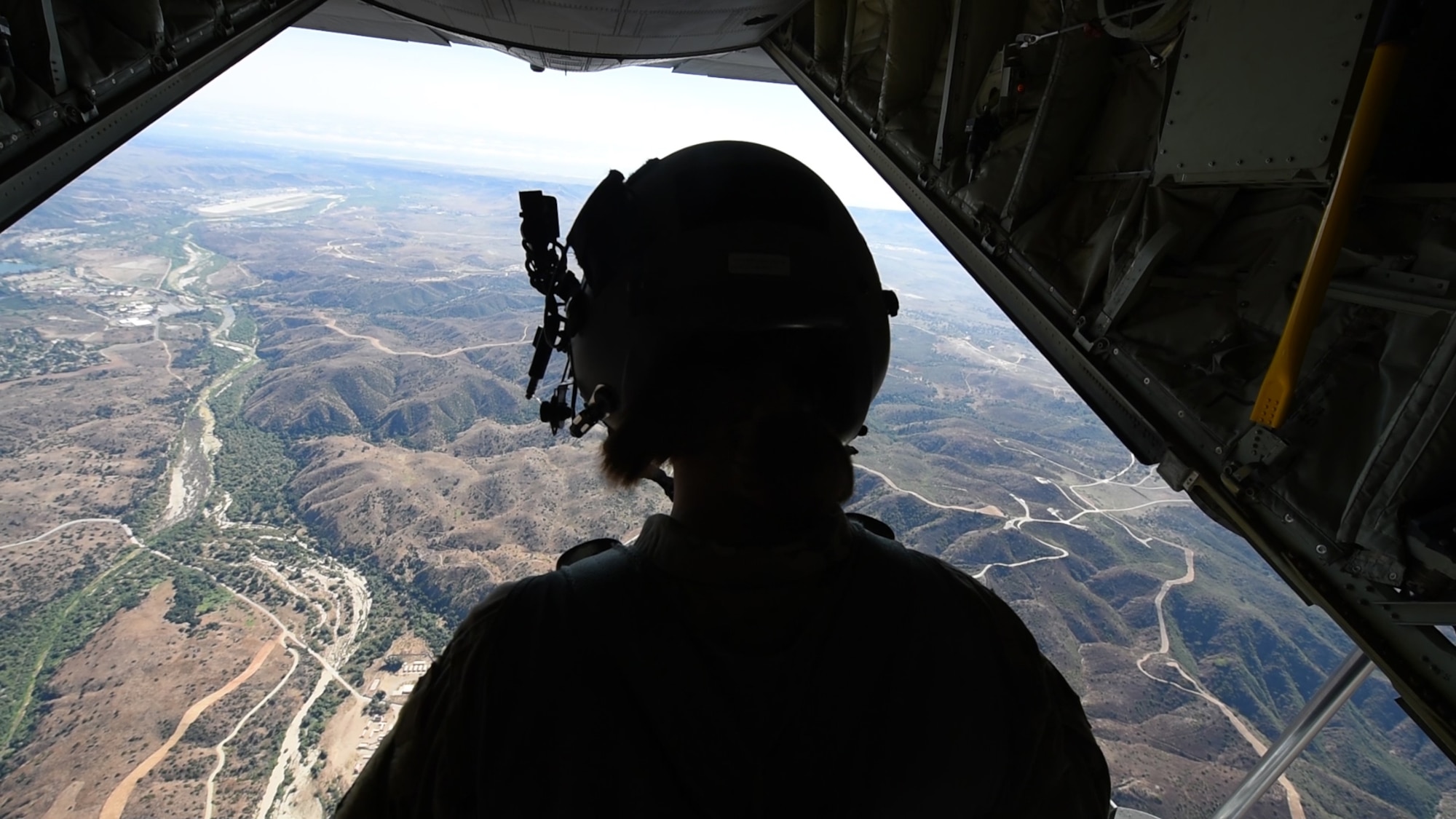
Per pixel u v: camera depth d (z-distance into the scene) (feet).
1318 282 6.30
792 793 1.81
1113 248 9.81
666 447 2.13
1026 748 2.13
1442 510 6.03
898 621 2.02
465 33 23.88
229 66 13.69
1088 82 10.59
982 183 12.46
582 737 1.79
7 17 9.75
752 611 1.94
